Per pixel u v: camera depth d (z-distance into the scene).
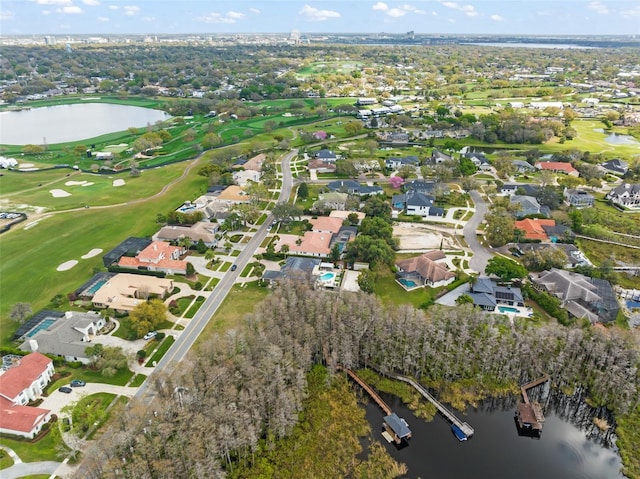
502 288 134.62
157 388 88.56
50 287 140.50
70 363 106.12
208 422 78.94
